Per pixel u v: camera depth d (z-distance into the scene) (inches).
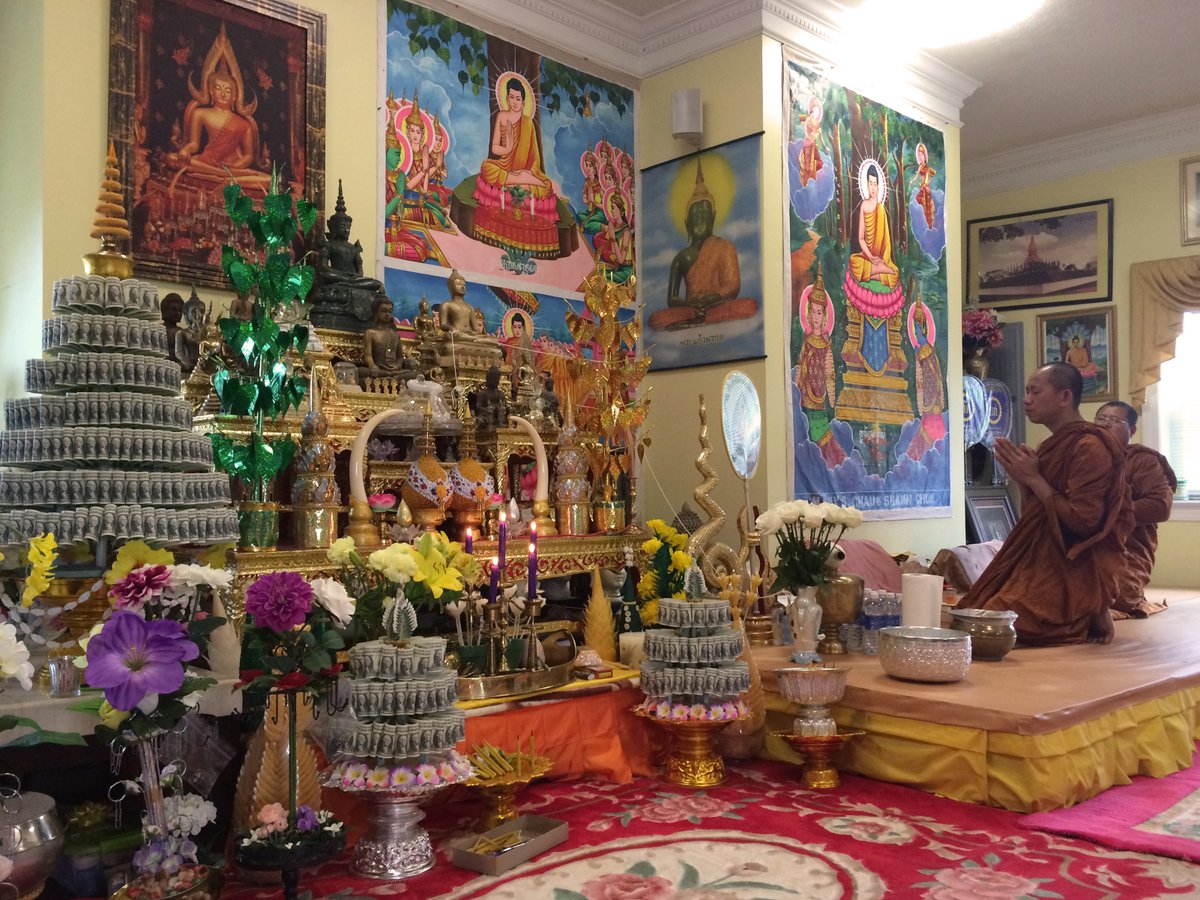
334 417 167.2
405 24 224.2
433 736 115.0
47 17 168.9
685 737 154.2
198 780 122.6
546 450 202.8
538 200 252.2
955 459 321.7
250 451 142.9
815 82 272.1
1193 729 170.7
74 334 111.4
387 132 219.5
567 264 259.0
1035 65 318.0
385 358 190.9
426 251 225.9
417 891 110.8
